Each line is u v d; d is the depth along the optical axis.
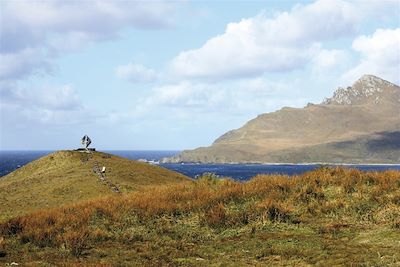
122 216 20.11
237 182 26.33
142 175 45.00
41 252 15.55
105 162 49.53
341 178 22.66
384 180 21.58
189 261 13.90
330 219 18.11
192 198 22.42
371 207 18.62
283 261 13.38
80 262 13.84
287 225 17.67
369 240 14.92
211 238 17.00
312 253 13.92
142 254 14.80
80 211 21.31
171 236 17.25
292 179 23.50
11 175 52.69
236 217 18.59
